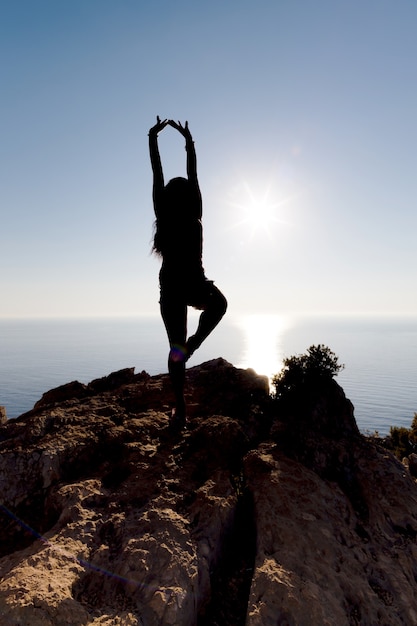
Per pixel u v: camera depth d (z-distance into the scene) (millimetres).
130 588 4141
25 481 5910
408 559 5457
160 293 5812
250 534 5453
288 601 4230
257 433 7230
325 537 5199
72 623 3629
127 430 6945
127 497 5465
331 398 7805
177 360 5969
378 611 4598
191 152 5988
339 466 6727
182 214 5656
